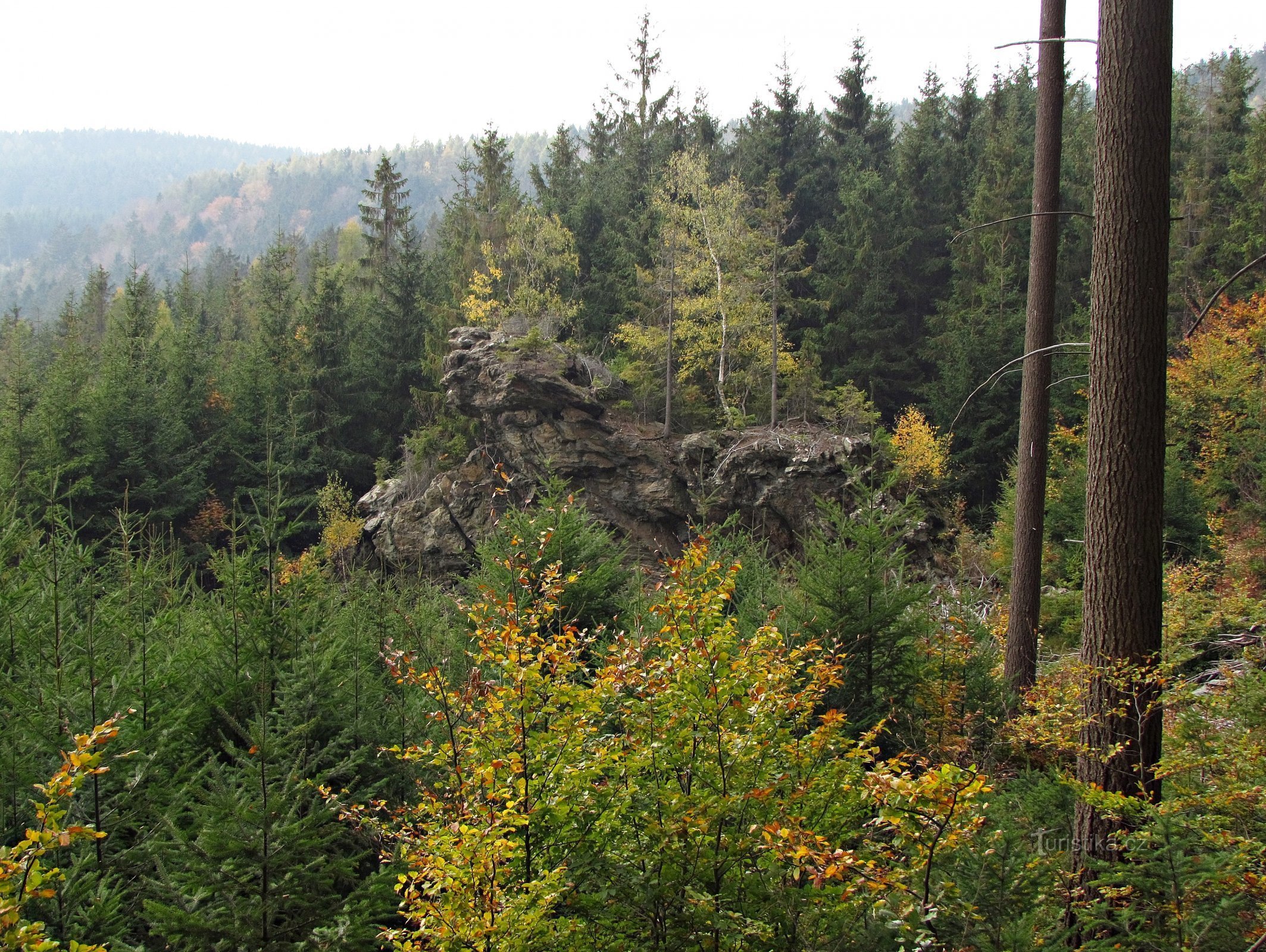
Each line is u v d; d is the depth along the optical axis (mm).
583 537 14469
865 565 10961
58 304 150875
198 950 5691
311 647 9336
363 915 6012
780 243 45906
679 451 33000
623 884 4949
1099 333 7016
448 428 38906
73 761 3898
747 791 5316
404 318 50562
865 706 10633
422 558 33156
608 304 49594
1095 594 6977
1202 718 7273
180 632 11578
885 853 5082
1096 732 6859
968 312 43188
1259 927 4504
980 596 13922
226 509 42031
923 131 55375
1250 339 25672
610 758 5367
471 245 48656
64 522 11695
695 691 5531
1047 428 12320
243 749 8547
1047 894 5055
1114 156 6934
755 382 39500
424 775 8430
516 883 4832
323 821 6371
